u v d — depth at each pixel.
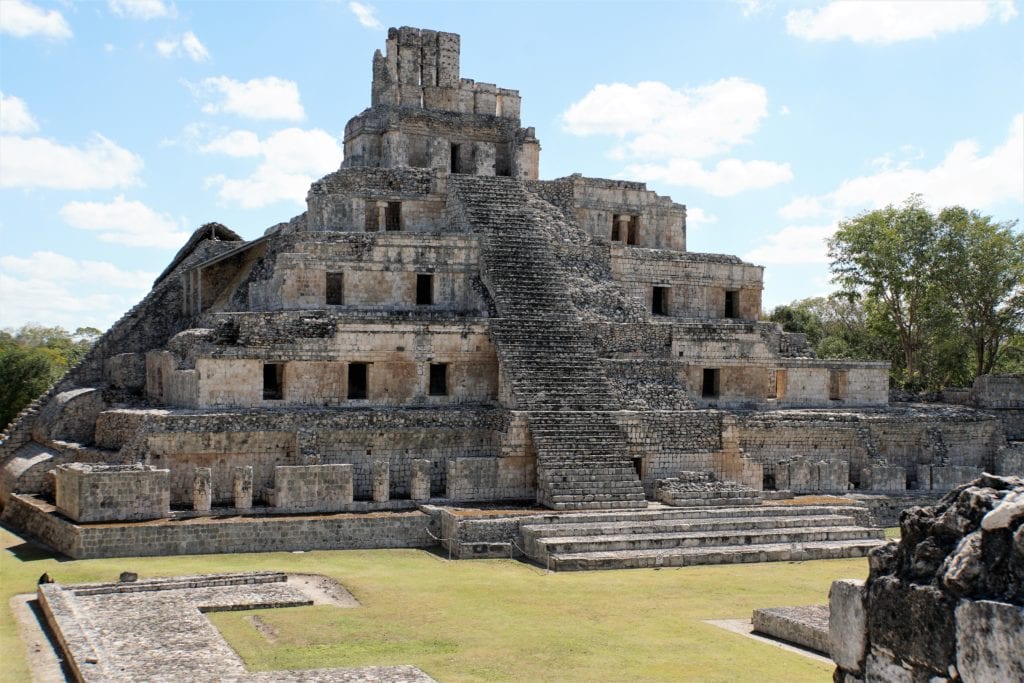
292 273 45.66
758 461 44.91
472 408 42.81
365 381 45.16
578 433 40.12
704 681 19.89
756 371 49.91
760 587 29.58
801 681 19.89
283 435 39.62
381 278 47.00
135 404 45.88
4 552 34.06
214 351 40.62
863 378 53.31
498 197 51.94
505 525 34.97
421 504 38.03
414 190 52.41
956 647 8.98
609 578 30.78
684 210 58.81
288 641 22.75
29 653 21.81
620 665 21.06
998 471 52.66
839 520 38.22
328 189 50.97
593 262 52.31
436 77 58.53
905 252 62.56
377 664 21.03
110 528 32.91
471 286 47.72
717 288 55.78
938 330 62.50
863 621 10.10
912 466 50.59
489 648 22.39
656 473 41.91
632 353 47.38
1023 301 61.97
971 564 8.99
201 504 35.53
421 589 28.64
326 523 35.19
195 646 21.05
